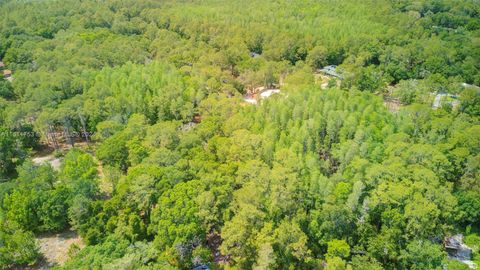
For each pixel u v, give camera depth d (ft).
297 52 654.53
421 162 307.58
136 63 565.53
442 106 447.83
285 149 308.19
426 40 643.45
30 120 401.08
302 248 235.20
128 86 451.12
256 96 524.93
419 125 377.71
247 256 237.86
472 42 635.66
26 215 271.49
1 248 245.86
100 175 347.56
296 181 266.57
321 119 364.99
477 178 301.43
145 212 270.46
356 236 261.44
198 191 259.19
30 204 273.75
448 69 565.53
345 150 321.93
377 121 370.94
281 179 262.47
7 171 356.18
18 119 378.32
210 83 471.62
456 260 253.44
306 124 355.77
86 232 258.16
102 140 377.09
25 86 459.73
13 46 614.75
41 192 281.13
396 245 253.65
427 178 278.26
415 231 252.83
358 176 283.38
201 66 546.26
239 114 375.25
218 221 256.73
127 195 269.03
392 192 261.65
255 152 315.37
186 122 431.43
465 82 561.84
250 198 251.60
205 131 356.79
